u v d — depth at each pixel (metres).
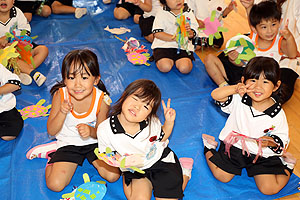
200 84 2.62
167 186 1.62
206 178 1.88
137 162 1.53
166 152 1.72
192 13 2.70
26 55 2.48
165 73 2.72
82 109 1.78
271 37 2.25
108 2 3.74
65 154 1.79
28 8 3.28
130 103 1.54
